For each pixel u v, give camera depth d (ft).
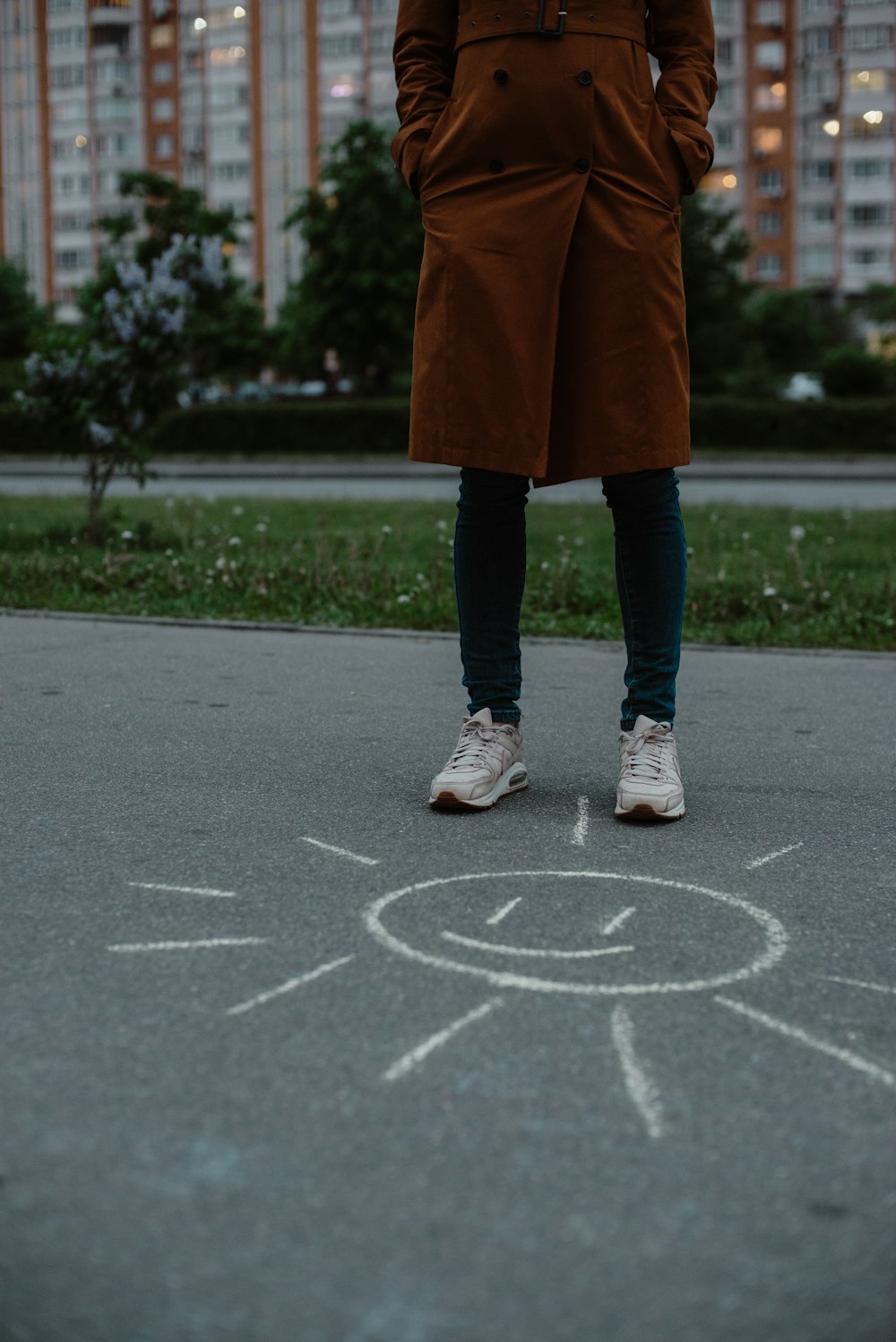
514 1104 4.99
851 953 6.53
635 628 9.51
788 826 8.85
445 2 9.65
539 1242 4.12
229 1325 3.74
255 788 9.73
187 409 92.38
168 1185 4.44
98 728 11.76
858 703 13.34
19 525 35.06
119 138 272.72
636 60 9.28
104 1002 5.92
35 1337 3.70
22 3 274.57
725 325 131.44
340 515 41.55
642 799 8.82
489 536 9.52
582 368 9.27
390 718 12.35
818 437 89.45
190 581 23.15
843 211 246.68
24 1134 4.77
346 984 6.11
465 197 9.34
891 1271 3.98
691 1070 5.27
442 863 7.96
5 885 7.53
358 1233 4.17
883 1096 5.07
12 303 162.30
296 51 258.78
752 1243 4.11
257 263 264.72
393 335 116.06
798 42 245.86
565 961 6.39
